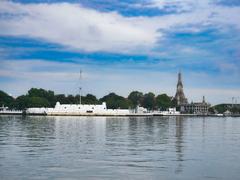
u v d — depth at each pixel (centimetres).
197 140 9525
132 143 8519
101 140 9206
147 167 5191
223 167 5231
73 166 5184
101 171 4859
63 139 9319
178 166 5291
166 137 10512
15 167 5050
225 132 13512
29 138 9500
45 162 5484
